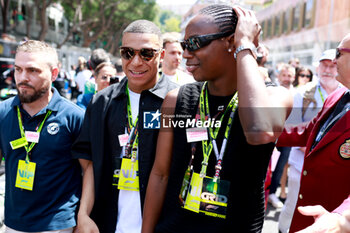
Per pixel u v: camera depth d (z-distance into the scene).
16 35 17.55
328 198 1.29
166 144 1.18
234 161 1.00
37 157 1.65
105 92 1.68
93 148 1.61
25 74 1.58
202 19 0.97
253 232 1.02
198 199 1.03
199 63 1.00
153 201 1.23
